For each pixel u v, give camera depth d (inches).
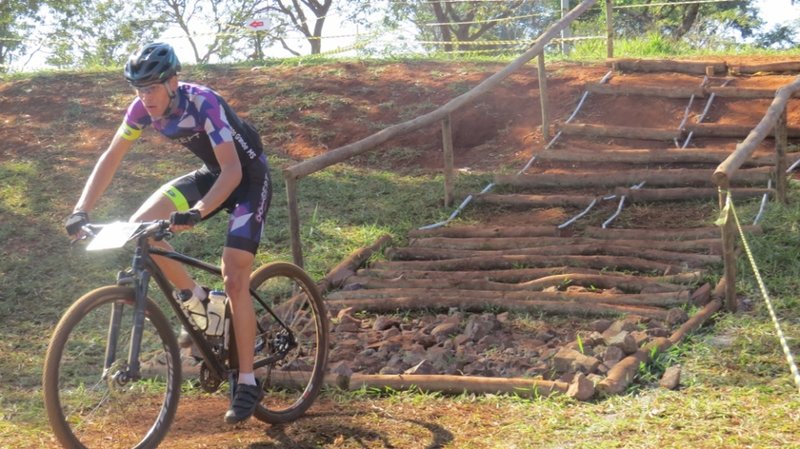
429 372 189.2
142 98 149.5
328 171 357.7
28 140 392.5
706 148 330.6
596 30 976.9
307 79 436.5
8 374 203.6
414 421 168.4
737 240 249.4
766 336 193.9
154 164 366.6
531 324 217.8
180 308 155.6
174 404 153.2
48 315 245.3
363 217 308.3
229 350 162.2
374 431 164.7
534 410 168.2
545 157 341.1
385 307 235.0
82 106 420.8
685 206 292.2
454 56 498.9
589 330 211.3
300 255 240.5
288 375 185.9
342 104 407.2
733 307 211.6
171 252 154.9
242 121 162.6
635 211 292.5
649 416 159.8
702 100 365.4
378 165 365.4
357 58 468.1
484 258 258.1
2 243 299.6
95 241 143.6
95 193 154.7
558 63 428.1
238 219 159.3
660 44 517.7
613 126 354.9
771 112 248.4
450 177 311.3
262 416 165.3
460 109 390.0
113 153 158.2
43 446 159.6
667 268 238.7
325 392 184.9
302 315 219.6
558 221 289.4
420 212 310.7
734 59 417.7
